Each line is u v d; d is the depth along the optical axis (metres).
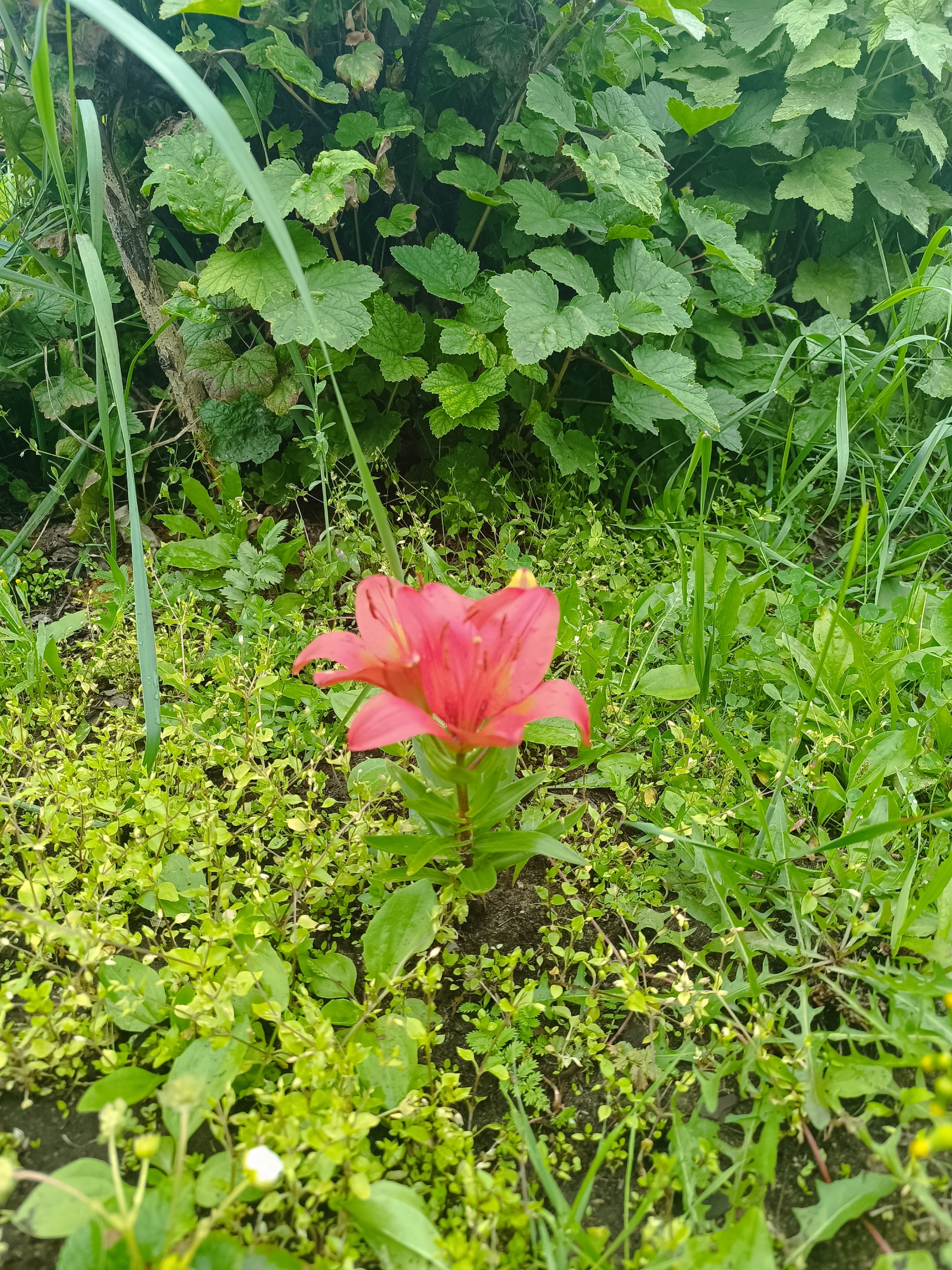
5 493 0.73
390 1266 0.27
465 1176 0.28
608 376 0.75
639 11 0.63
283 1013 0.33
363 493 0.65
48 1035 0.33
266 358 0.63
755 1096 0.33
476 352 0.62
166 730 0.43
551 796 0.45
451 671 0.30
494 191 0.65
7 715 0.49
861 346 0.81
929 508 0.68
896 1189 0.30
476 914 0.41
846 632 0.43
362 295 0.58
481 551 0.67
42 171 0.66
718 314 0.77
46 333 0.70
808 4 0.74
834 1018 0.37
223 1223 0.28
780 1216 0.31
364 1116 0.28
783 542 0.69
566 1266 0.28
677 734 0.45
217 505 0.67
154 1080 0.31
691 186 0.86
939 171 0.87
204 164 0.57
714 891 0.40
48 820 0.39
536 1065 0.35
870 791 0.41
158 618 0.56
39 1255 0.29
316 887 0.40
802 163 0.80
